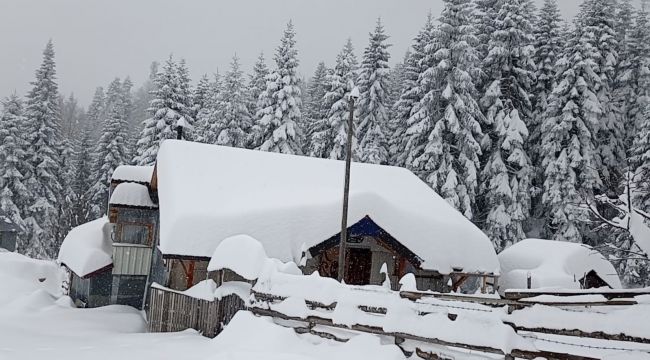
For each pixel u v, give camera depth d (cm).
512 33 3756
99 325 1872
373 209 2031
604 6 3834
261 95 4344
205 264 2011
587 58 3625
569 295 848
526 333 947
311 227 1959
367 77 4331
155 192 2480
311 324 1201
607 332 740
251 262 1437
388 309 1031
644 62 3966
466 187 3509
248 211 1936
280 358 1003
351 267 2245
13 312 1967
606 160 3744
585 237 3528
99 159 5497
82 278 2327
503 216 3434
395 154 4175
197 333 1541
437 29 3634
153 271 2350
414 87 3916
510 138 3525
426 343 973
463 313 918
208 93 5781
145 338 1436
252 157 2411
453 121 3397
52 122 5047
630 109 3984
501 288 2377
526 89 3866
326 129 4378
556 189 3450
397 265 2233
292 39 4441
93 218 5278
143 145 4700
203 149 2355
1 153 4603
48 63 5106
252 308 1359
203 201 1975
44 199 4756
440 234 2138
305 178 2331
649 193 1516
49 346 1240
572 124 3569
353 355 1014
